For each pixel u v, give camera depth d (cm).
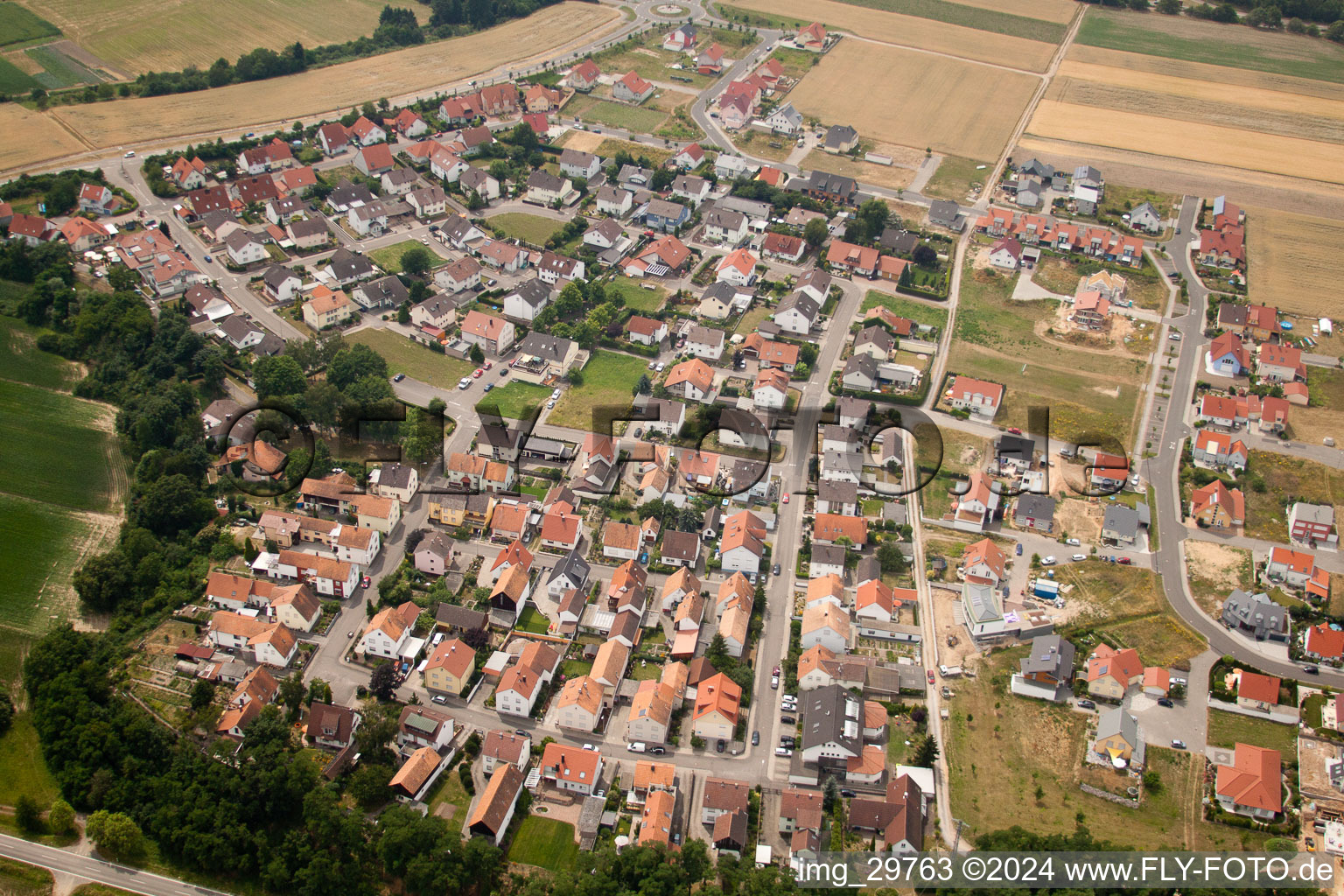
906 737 15988
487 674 16775
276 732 15012
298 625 17262
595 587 18525
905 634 17675
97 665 16025
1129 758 15638
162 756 14825
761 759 15712
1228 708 16612
